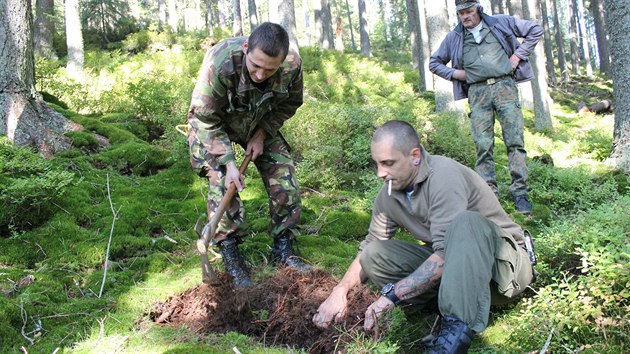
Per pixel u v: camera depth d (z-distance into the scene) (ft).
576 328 8.09
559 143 33.17
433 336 8.57
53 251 13.19
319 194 17.71
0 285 11.24
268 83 10.31
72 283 11.79
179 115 22.50
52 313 10.14
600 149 26.45
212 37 58.95
